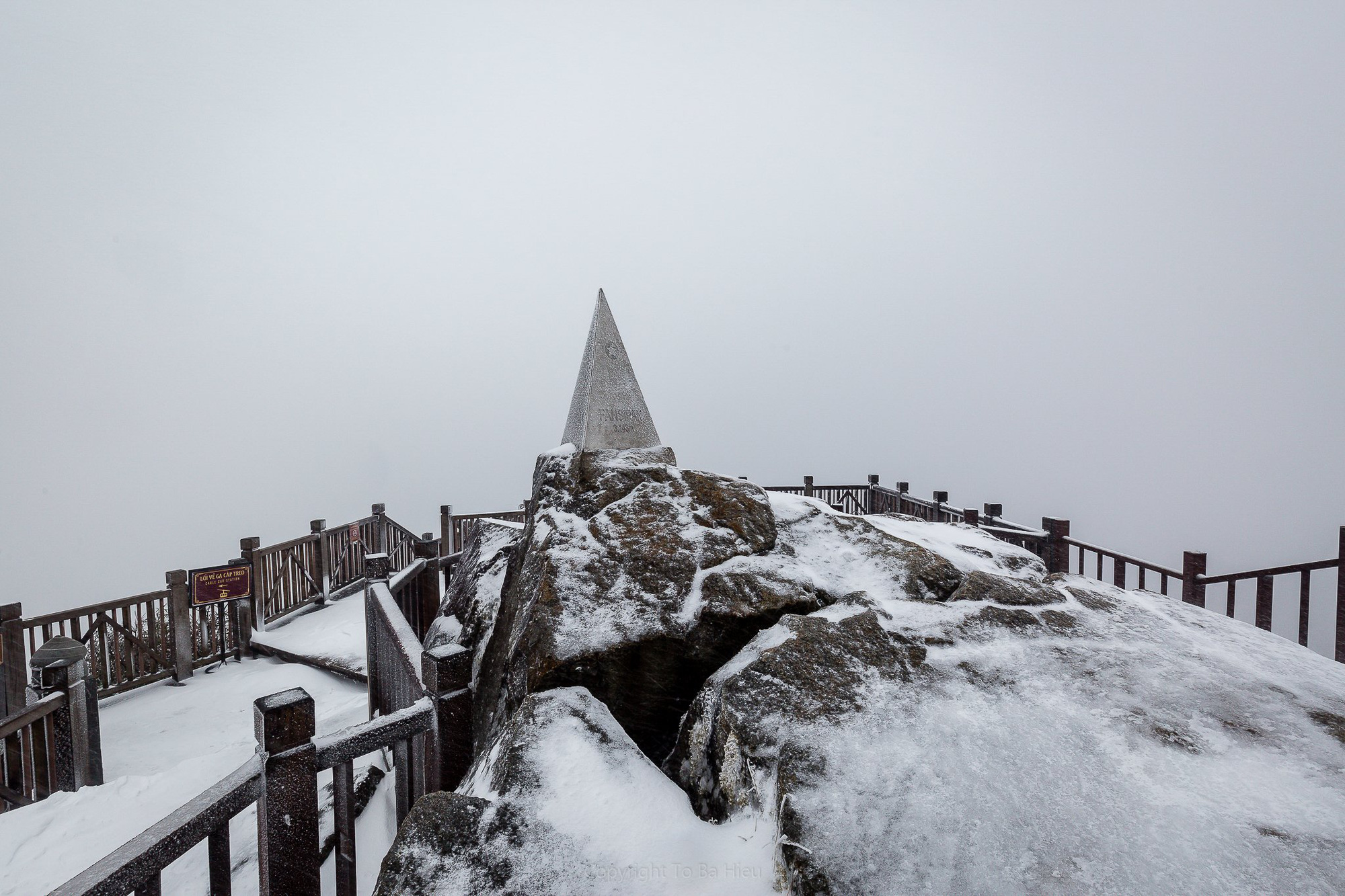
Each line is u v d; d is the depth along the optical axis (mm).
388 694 4234
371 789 3793
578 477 3936
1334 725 2270
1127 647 2852
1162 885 1634
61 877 3359
